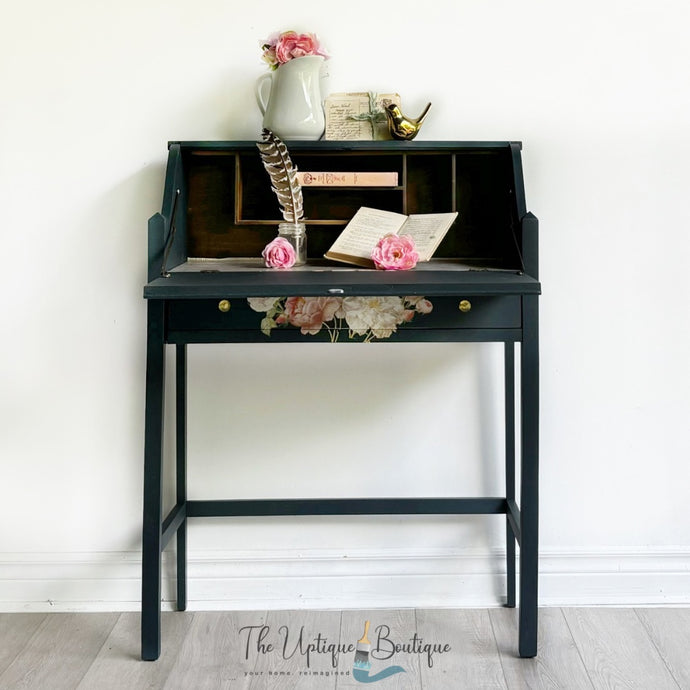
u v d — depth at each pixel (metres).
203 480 2.12
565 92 2.05
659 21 2.03
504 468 2.13
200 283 1.61
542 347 2.09
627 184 2.06
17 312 2.07
